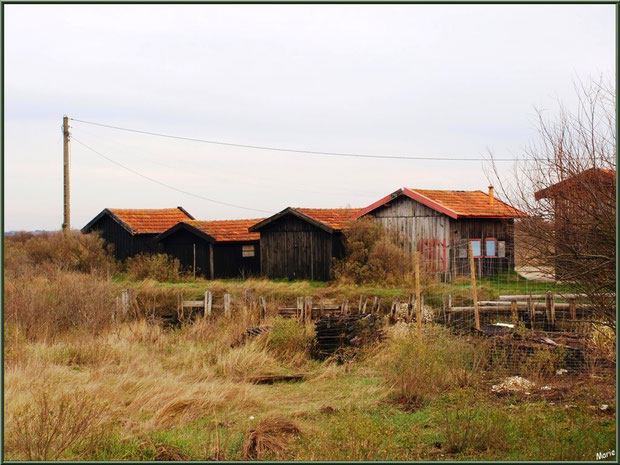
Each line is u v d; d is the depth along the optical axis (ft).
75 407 30.58
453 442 28.76
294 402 38.42
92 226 121.39
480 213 90.48
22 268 85.40
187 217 125.80
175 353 51.72
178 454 28.48
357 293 73.36
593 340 42.60
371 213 97.60
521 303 59.41
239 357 47.73
